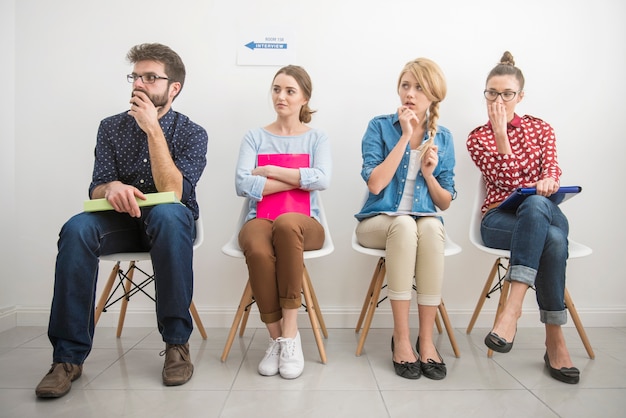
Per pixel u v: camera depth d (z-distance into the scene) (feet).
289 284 4.29
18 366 4.58
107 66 6.25
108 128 4.96
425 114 5.25
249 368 4.58
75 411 3.51
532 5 6.39
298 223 4.36
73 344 3.96
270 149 5.38
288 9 6.33
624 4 6.41
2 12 6.03
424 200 5.11
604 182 6.49
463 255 6.49
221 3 6.31
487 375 4.40
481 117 6.42
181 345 4.24
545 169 5.33
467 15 6.38
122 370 4.47
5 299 6.14
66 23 6.23
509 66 5.50
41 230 6.30
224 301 6.42
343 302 6.46
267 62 6.33
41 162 6.29
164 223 4.07
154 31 6.28
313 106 6.36
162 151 4.55
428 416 3.50
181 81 5.22
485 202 5.63
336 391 3.97
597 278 6.54
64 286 3.87
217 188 6.39
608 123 6.46
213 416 3.45
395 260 4.49
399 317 4.48
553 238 4.32
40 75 6.24
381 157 5.31
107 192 4.20
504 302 5.29
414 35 6.36
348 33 6.35
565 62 6.42
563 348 4.36
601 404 3.74
